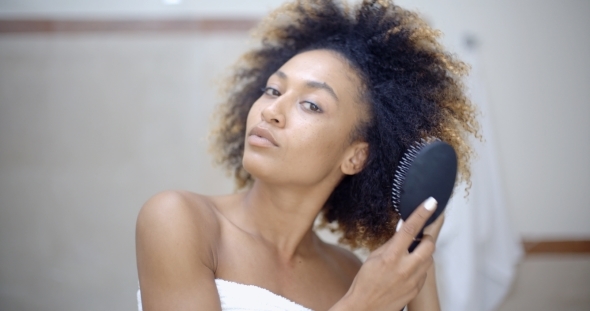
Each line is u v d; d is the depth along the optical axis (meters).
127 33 1.60
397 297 0.68
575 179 1.61
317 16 1.00
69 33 1.60
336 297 0.84
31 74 1.59
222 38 1.61
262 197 0.81
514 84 1.62
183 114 1.61
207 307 0.66
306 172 0.78
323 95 0.80
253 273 0.76
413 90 0.89
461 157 0.87
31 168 1.59
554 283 1.59
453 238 1.37
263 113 0.77
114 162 1.61
